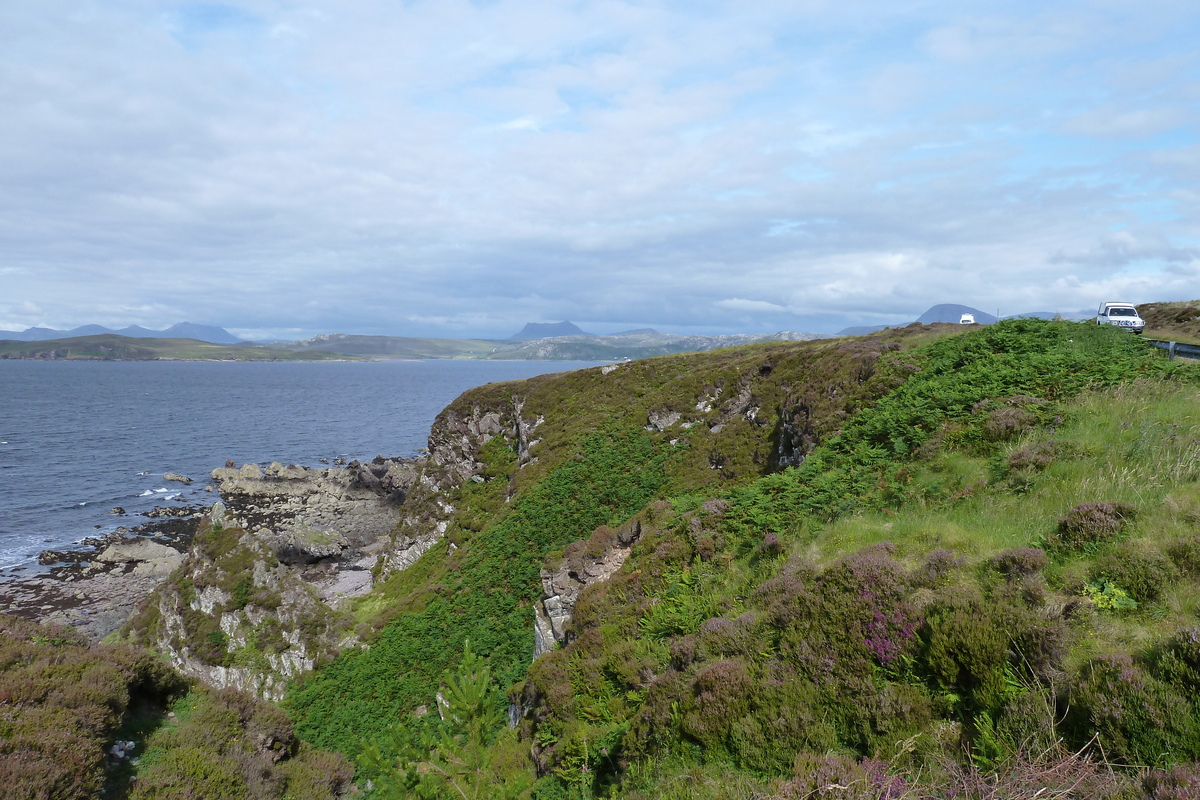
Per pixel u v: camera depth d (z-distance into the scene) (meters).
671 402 45.16
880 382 25.61
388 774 13.85
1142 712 6.14
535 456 47.34
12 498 71.25
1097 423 15.00
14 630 17.50
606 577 21.69
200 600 34.03
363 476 81.69
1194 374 17.22
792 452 30.61
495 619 30.98
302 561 56.00
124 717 16.06
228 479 81.75
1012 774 6.30
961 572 10.07
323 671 30.41
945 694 8.07
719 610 13.80
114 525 63.38
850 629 9.70
